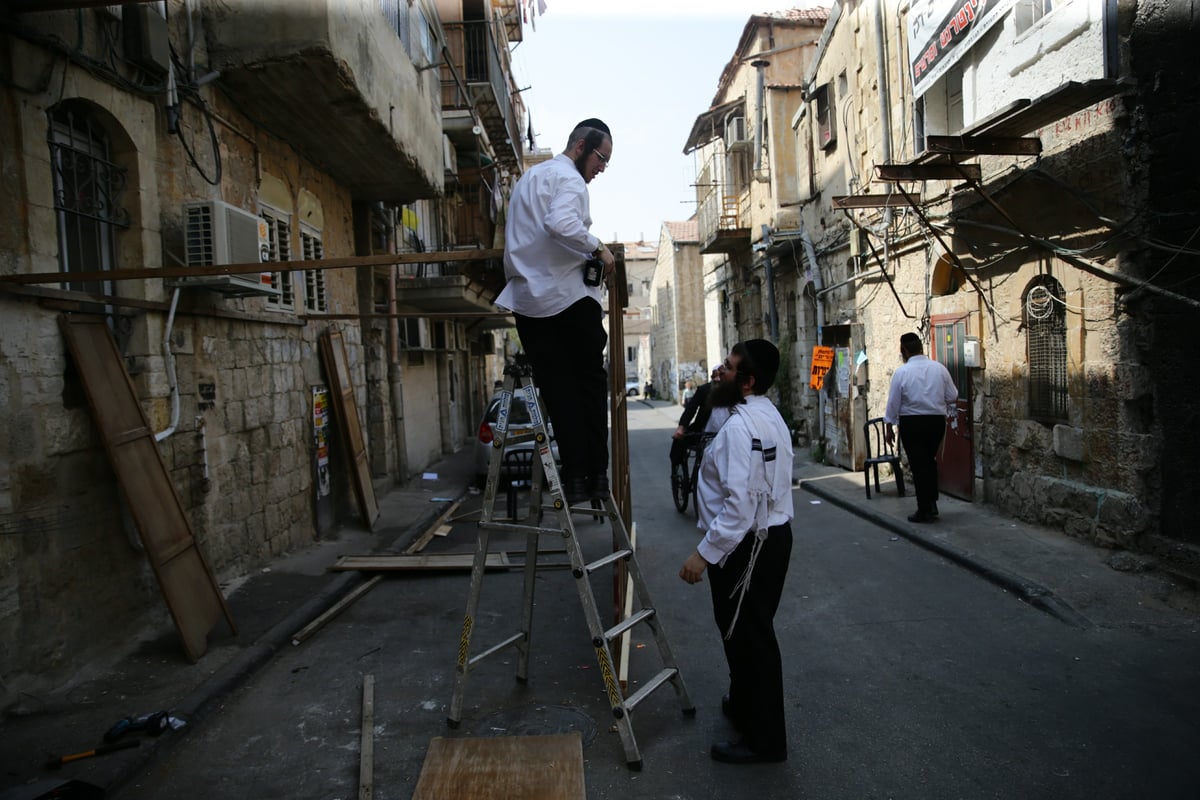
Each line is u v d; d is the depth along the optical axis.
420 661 4.97
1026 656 4.58
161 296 5.40
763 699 3.48
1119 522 6.02
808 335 14.84
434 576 7.07
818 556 7.15
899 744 3.64
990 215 7.58
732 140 19.16
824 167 13.22
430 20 10.04
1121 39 5.61
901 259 10.01
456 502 11.02
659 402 39.84
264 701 4.37
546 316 3.72
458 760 3.49
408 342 14.09
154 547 4.73
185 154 5.77
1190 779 3.23
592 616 3.56
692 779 3.40
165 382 5.43
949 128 8.42
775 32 17.22
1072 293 6.49
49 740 3.71
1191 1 5.22
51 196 4.40
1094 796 3.14
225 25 6.07
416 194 10.55
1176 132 5.42
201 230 5.50
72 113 4.77
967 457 8.52
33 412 4.19
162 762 3.66
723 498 3.51
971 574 6.22
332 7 6.09
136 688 4.33
